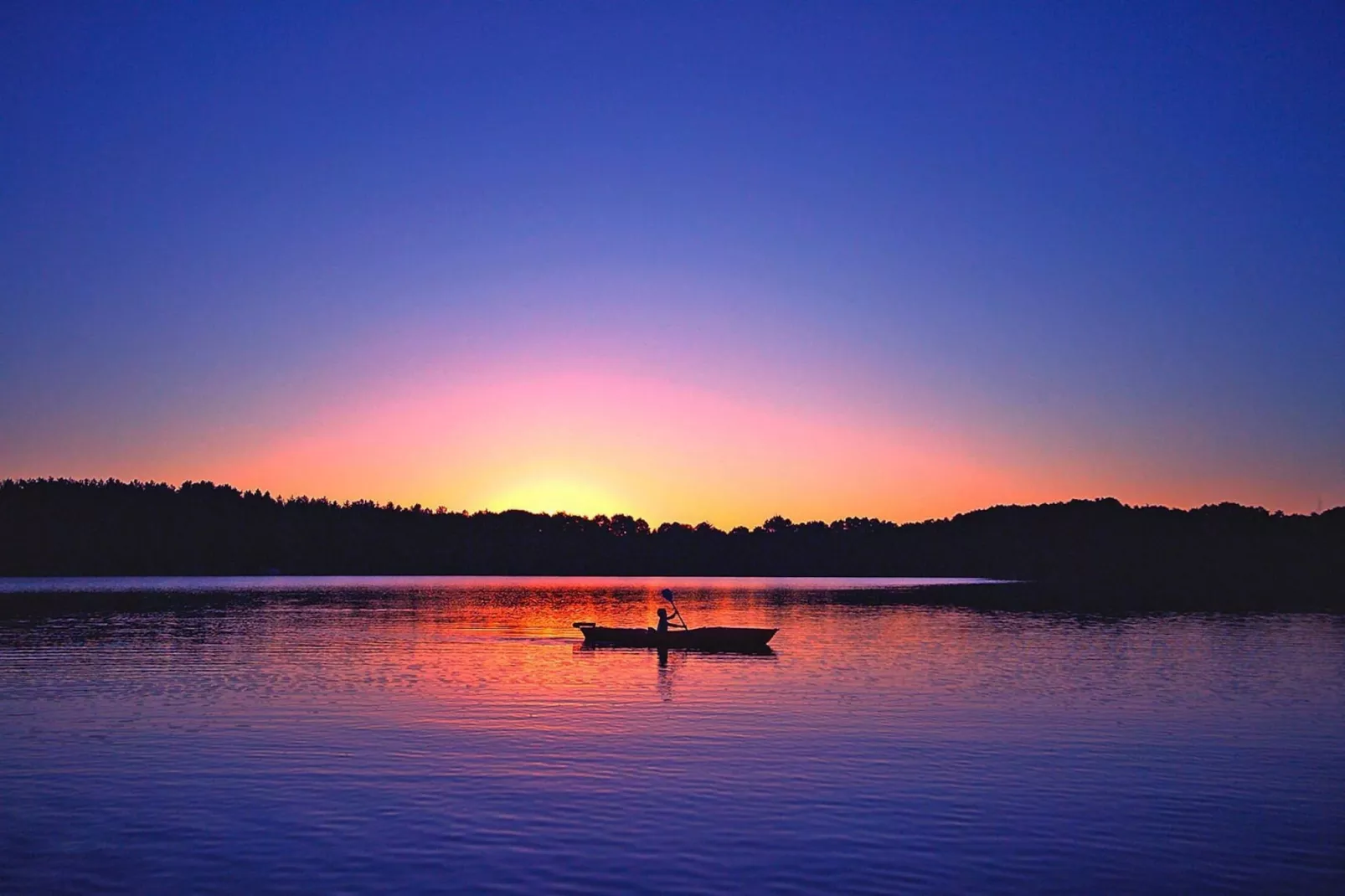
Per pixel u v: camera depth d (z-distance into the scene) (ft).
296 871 52.60
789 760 77.41
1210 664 140.77
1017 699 107.14
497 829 59.52
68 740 83.56
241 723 91.04
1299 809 65.05
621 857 54.80
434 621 230.27
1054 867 54.13
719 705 102.42
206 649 158.51
